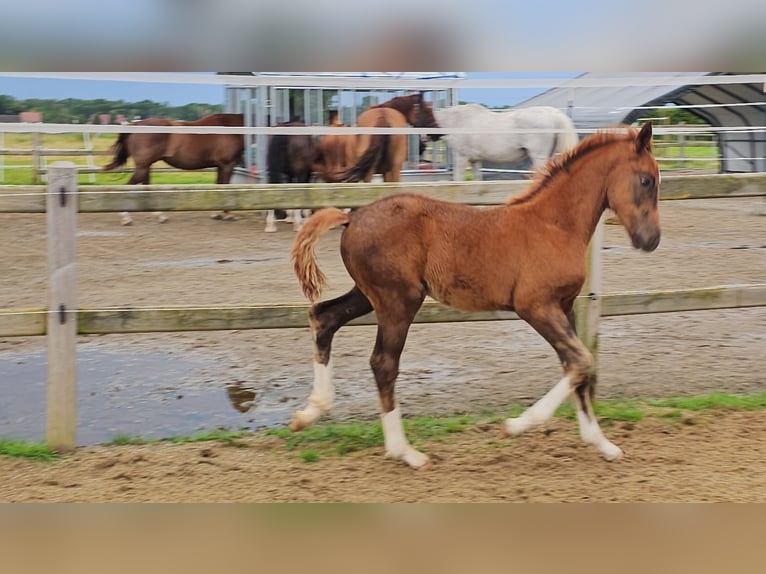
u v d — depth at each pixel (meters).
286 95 11.85
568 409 4.53
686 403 4.57
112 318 3.92
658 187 3.69
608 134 3.71
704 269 8.00
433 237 3.60
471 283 3.60
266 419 4.48
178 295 6.86
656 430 4.21
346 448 4.00
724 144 14.03
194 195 4.00
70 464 3.80
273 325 4.07
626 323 6.43
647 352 5.68
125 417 4.50
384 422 3.76
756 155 13.48
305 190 4.11
